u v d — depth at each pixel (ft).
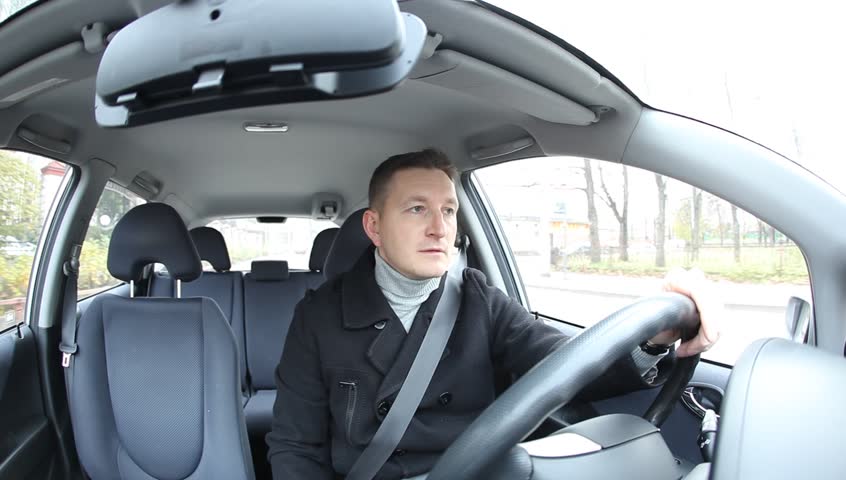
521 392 2.18
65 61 3.81
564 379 2.18
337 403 4.33
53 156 6.77
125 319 5.53
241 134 8.59
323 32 1.68
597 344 2.28
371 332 4.36
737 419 2.03
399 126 8.05
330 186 11.48
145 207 5.79
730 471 1.86
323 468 4.39
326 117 7.82
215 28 1.83
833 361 2.35
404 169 4.17
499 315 4.78
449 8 3.48
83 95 5.96
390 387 4.20
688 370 2.91
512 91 4.52
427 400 4.29
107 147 7.71
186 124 8.06
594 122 5.03
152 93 2.01
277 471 4.19
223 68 1.78
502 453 2.07
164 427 5.32
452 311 4.53
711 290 2.72
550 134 5.90
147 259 5.71
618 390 3.10
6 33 3.48
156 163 9.50
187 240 5.76
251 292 11.02
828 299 3.84
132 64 2.01
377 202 4.36
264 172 10.59
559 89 4.47
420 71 4.25
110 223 9.05
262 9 1.77
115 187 9.07
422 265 4.12
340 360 4.32
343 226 6.66
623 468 2.25
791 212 3.95
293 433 4.32
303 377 4.44
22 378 6.51
